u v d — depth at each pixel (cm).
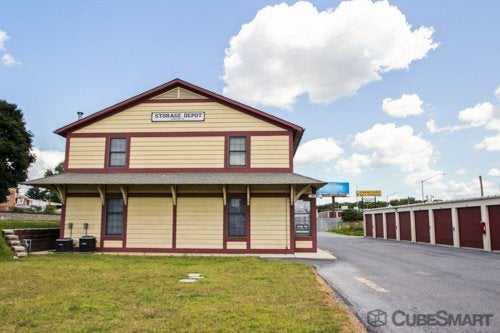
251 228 1769
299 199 1856
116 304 709
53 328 567
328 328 568
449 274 1205
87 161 1875
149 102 1905
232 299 754
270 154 1842
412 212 3116
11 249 1532
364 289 942
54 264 1274
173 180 1709
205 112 1884
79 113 1980
